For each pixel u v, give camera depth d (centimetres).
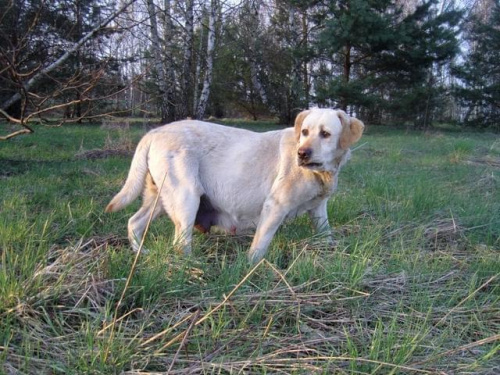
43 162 760
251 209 374
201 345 224
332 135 339
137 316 251
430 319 262
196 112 1359
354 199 515
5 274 241
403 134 1820
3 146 927
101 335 223
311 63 2256
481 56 2342
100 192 560
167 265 292
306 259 317
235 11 1436
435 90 2036
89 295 253
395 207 481
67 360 203
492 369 216
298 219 435
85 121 1859
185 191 365
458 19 1981
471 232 425
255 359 209
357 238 370
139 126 1476
